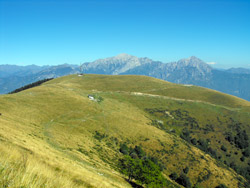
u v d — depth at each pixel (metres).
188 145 92.38
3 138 27.27
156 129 98.19
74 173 22.67
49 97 96.62
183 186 65.94
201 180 71.38
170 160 76.44
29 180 6.12
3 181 5.68
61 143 52.47
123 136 81.12
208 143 112.62
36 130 55.69
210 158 88.81
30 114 71.06
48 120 72.81
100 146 65.88
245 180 83.44
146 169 43.31
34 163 8.89
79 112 89.69
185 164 76.75
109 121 89.69
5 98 78.56
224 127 127.69
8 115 60.94
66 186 7.57
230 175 80.38
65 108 89.31
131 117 104.12
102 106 107.06
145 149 77.69
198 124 126.75
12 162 7.89
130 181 45.12
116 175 44.88
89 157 50.53
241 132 123.12
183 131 116.25
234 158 106.88
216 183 72.12
